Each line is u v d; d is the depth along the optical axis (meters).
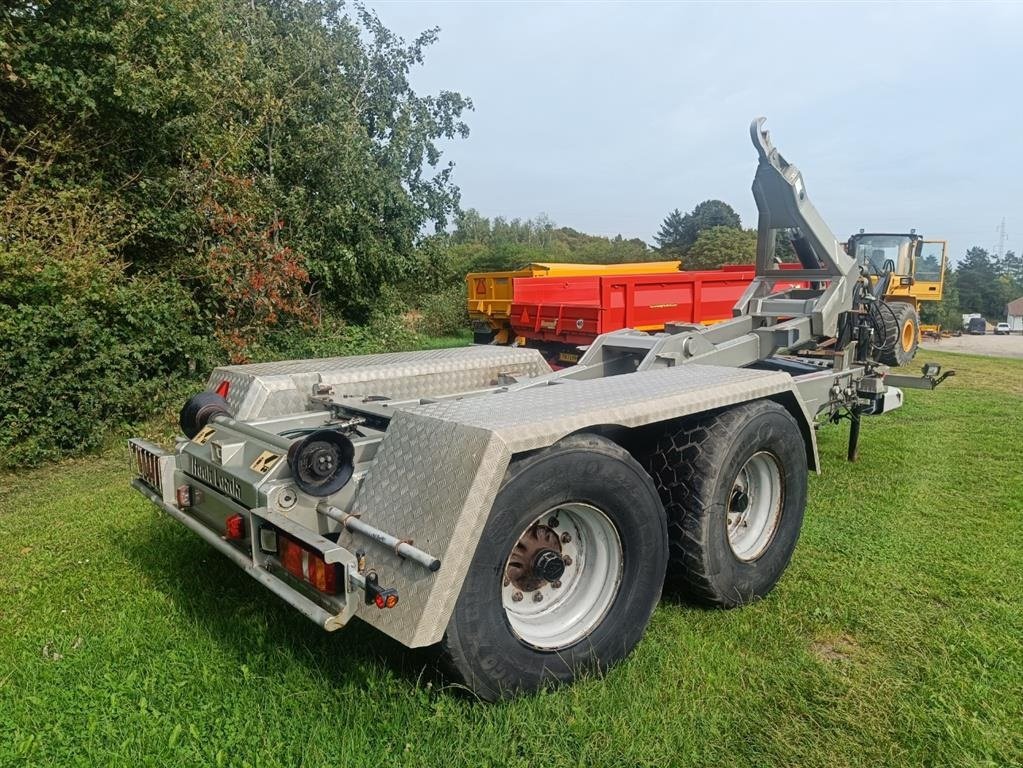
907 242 14.19
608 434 3.33
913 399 9.98
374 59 14.81
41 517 4.92
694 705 2.62
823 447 6.82
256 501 2.66
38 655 3.00
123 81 8.45
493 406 2.82
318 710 2.56
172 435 7.53
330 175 12.90
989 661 2.95
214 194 9.95
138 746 2.38
